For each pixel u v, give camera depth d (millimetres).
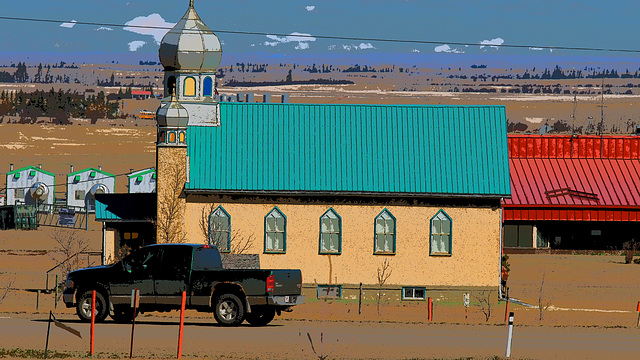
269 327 75000
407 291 111812
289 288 74625
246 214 111375
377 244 112000
